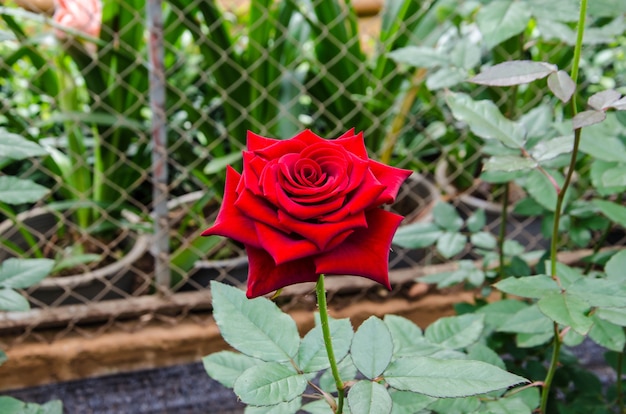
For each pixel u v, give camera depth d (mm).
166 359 1177
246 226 537
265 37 1214
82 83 1400
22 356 1099
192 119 1230
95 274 1147
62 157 1320
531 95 1326
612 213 807
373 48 1564
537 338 817
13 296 752
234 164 1257
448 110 1480
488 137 710
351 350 602
